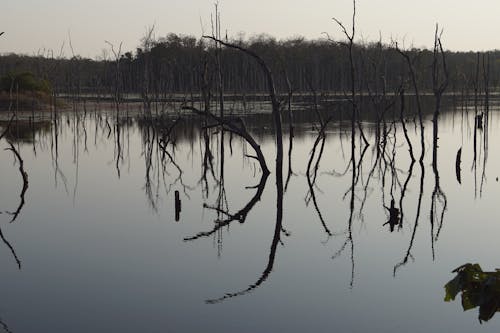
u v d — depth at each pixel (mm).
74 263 14922
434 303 12188
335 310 11820
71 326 11117
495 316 11594
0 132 46031
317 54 81938
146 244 16609
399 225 18688
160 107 66312
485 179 26297
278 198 22984
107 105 69562
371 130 46094
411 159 30203
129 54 76125
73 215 20078
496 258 15047
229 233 17859
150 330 10914
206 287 13195
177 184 26188
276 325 11148
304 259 15227
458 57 94500
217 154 34156
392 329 10984
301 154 34531
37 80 63781
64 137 44625
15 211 20641
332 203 22078
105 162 32750
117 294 12758
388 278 13734
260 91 75750
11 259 15250
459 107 68688
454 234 17469
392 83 69062
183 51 76438
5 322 11281
